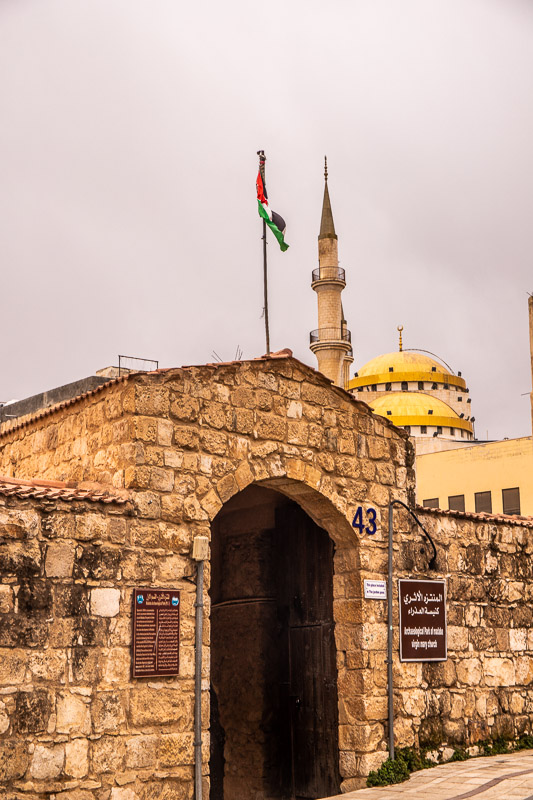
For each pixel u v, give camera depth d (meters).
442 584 16.55
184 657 12.55
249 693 17.56
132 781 11.66
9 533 11.06
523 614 18.06
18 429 16.19
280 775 16.77
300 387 14.97
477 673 16.83
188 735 12.38
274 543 17.89
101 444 13.23
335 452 15.30
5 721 10.64
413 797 13.20
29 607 11.09
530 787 13.16
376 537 15.66
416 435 72.44
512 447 47.12
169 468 12.88
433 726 15.83
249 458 13.96
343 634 15.27
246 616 17.94
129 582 12.14
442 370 83.94
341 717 15.05
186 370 13.34
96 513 11.94
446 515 17.02
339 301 54.25
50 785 10.88
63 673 11.25
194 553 12.87
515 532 18.31
